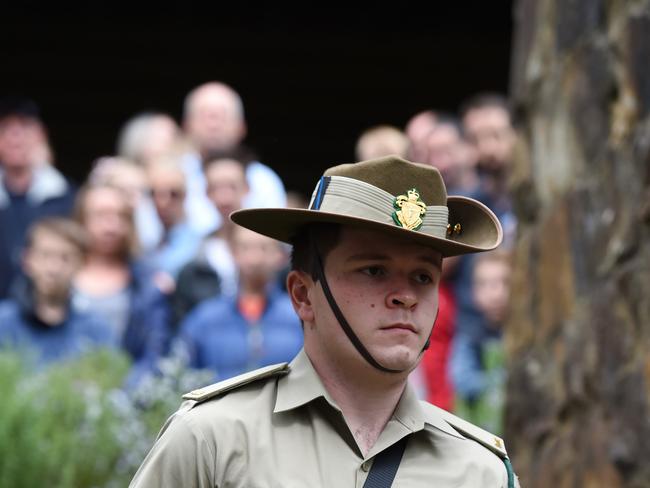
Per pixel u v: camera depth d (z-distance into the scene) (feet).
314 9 85.46
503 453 19.30
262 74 84.94
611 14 32.42
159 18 83.61
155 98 83.25
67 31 82.43
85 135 82.12
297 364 18.97
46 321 48.44
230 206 53.06
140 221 55.88
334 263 18.42
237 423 18.30
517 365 36.73
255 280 46.47
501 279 50.21
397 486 18.33
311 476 18.01
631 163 30.83
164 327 50.65
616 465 30.45
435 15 86.28
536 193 36.58
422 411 18.98
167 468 18.15
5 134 57.72
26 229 57.72
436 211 18.75
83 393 42.98
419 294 18.47
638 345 30.14
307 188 84.79
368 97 86.02
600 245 32.19
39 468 40.96
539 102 36.52
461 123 63.00
